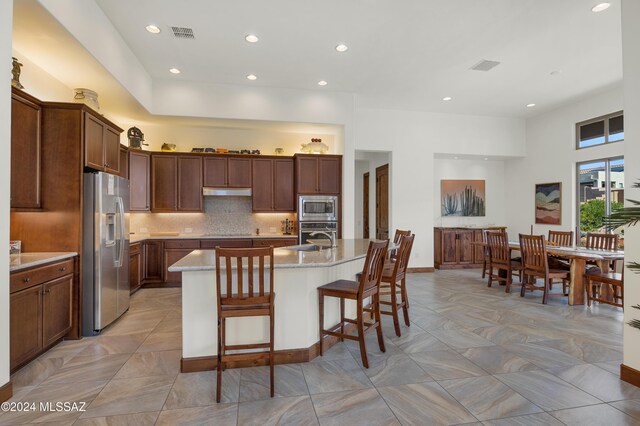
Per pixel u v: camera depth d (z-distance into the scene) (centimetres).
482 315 400
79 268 325
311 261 271
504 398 218
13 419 195
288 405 210
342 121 581
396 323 331
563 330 347
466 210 789
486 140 729
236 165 593
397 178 685
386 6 334
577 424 191
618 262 540
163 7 336
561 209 666
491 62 463
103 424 191
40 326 273
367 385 235
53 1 262
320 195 594
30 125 305
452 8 337
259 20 359
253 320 269
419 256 693
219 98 535
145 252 538
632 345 236
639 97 229
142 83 471
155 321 378
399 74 503
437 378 245
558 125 672
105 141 378
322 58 448
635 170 232
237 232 629
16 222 321
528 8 337
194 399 217
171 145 585
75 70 359
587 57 449
